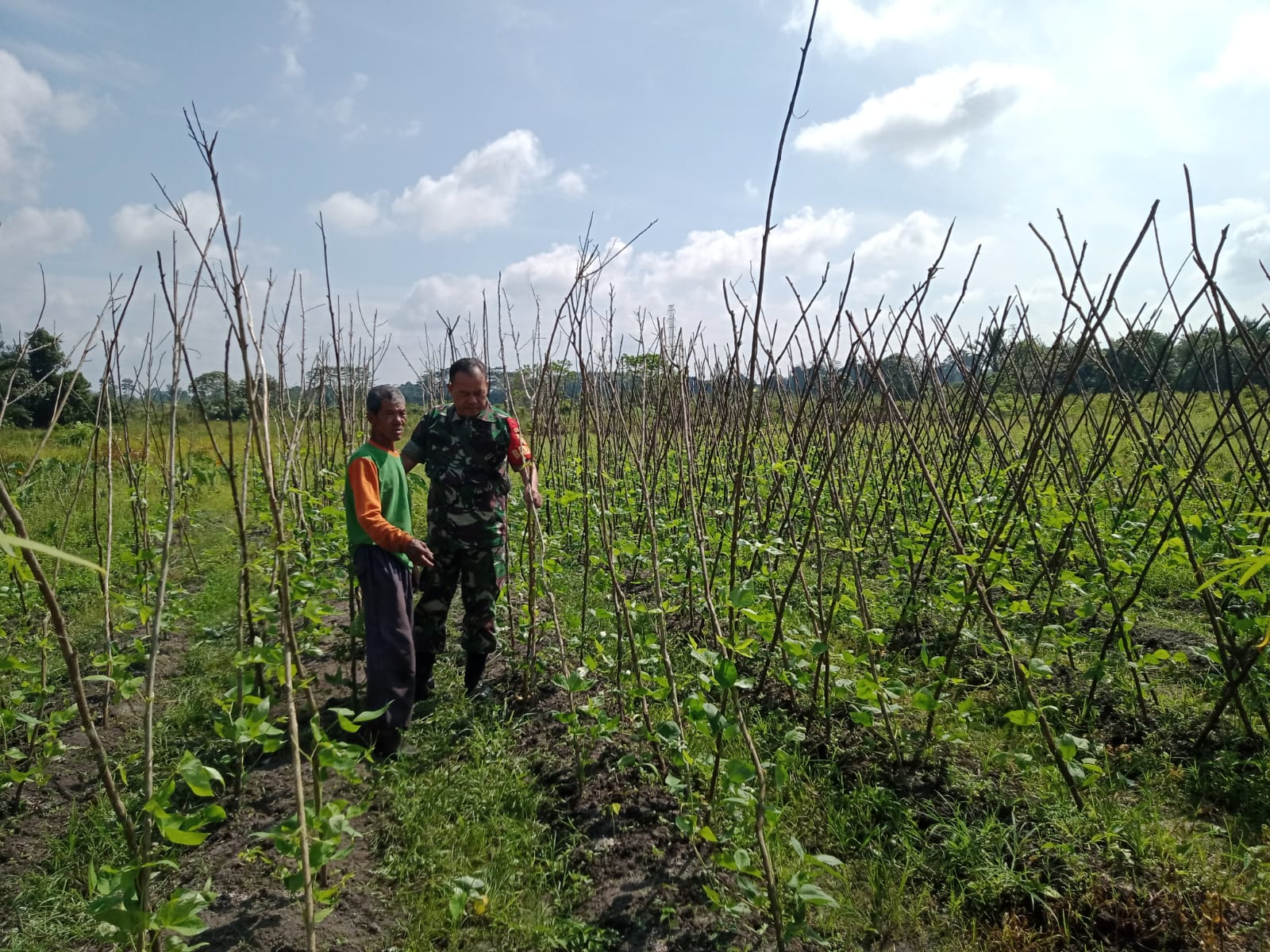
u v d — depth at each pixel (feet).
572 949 9.52
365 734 13.52
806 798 11.93
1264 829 10.96
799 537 23.02
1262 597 11.91
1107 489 23.31
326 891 8.67
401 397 13.98
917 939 9.45
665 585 20.95
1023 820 11.15
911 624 18.33
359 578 13.87
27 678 16.05
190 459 34.40
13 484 26.43
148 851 7.48
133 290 14.67
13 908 10.24
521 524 22.76
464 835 11.44
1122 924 9.29
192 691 16.49
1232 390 13.51
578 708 13.85
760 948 9.30
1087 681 15.48
